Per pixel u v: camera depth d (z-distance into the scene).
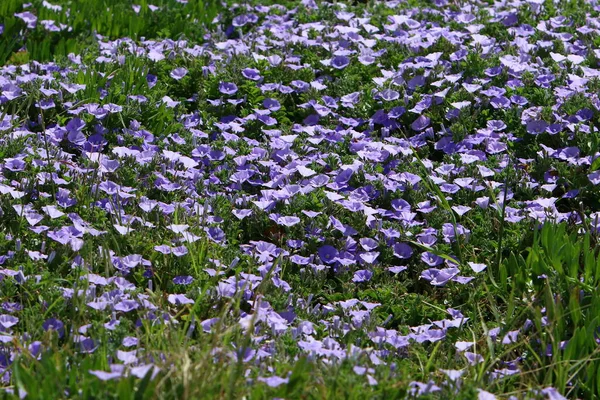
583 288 2.07
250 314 2.05
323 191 2.24
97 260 2.09
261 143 2.38
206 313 2.04
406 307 2.11
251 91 2.47
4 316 1.97
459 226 2.21
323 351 1.95
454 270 2.13
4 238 2.11
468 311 2.10
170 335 1.95
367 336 2.02
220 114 2.46
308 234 2.19
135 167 2.27
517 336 2.02
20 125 2.35
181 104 2.47
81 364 1.90
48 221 2.14
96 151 2.33
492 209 2.23
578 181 2.27
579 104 2.36
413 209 2.26
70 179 2.22
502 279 2.11
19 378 1.85
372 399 1.88
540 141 2.37
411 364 1.98
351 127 2.42
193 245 2.12
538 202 2.22
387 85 2.46
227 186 2.30
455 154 2.31
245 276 2.08
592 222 2.20
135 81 2.48
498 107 2.42
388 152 2.33
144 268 2.11
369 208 2.20
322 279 2.13
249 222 2.21
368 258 2.14
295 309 2.06
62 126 2.37
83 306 1.98
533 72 2.49
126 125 2.38
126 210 2.20
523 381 1.97
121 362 1.91
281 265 2.13
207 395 1.85
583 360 1.96
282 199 2.23
